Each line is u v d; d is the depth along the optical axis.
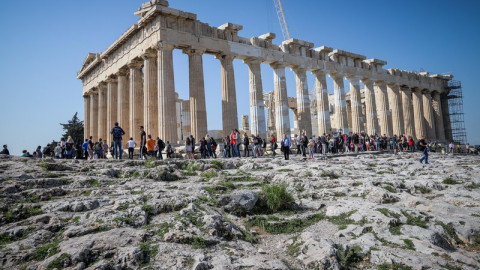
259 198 11.71
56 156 28.72
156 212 10.23
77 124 70.25
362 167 20.53
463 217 10.38
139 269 6.99
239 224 10.11
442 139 65.81
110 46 43.66
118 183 14.04
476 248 8.78
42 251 7.48
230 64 39.12
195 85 36.03
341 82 50.44
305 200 12.62
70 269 6.79
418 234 8.97
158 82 34.09
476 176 17.03
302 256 8.03
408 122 60.00
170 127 33.41
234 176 16.12
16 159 17.25
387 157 30.80
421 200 12.00
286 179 15.49
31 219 9.14
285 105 43.47
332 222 10.45
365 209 10.68
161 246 7.75
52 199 11.29
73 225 8.97
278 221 10.50
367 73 53.47
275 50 43.38
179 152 32.22
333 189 13.94
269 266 7.20
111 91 45.75
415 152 42.31
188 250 7.80
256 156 31.84
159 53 34.38
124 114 42.66
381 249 8.21
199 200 11.30
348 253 7.92
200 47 36.62
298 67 45.59
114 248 7.66
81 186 13.16
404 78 59.47
